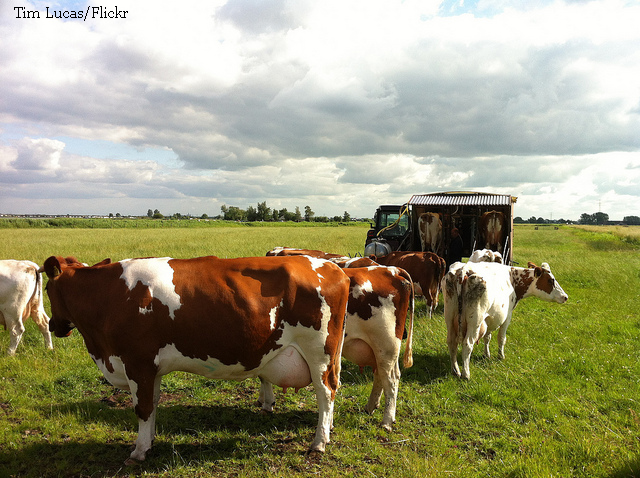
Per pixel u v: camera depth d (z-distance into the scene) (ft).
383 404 18.39
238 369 14.16
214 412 17.47
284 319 14.10
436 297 33.53
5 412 16.89
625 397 18.30
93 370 20.90
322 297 14.32
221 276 13.99
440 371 22.17
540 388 19.58
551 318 31.63
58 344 24.36
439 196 42.68
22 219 219.00
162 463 13.67
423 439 15.56
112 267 14.52
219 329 13.51
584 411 17.43
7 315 22.17
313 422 16.87
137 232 142.10
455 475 13.09
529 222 585.63
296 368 14.57
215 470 13.51
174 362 13.93
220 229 189.47
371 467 13.67
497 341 25.44
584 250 87.25
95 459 13.94
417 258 32.91
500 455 14.44
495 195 42.34
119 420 16.44
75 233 129.18
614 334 27.76
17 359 21.72
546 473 12.91
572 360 22.65
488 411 17.81
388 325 16.49
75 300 14.39
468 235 48.70
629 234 136.36
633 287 43.29
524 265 58.59
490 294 21.33
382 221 51.75
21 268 22.25
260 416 17.24
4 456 13.74
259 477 13.06
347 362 23.12
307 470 13.53
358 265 21.52
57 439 14.99
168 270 14.06
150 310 13.46
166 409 17.42
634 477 12.47
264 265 14.49
